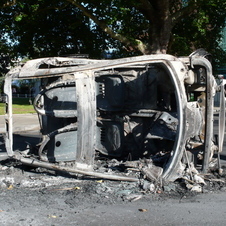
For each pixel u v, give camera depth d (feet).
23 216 12.55
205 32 55.06
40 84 21.47
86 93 16.39
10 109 17.67
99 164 19.40
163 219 12.33
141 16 55.16
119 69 20.33
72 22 53.57
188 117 16.62
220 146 19.25
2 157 24.71
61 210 13.15
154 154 19.69
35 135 37.91
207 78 17.38
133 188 15.60
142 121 19.75
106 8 46.03
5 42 55.26
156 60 16.84
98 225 11.77
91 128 16.33
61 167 16.46
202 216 12.66
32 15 48.88
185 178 16.33
